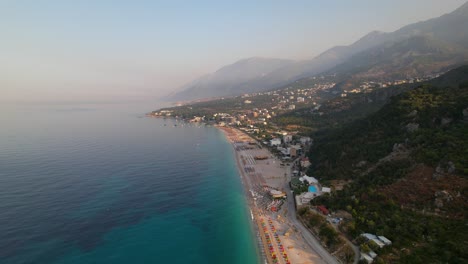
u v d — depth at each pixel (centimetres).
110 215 12688
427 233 8988
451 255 7794
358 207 11394
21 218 12056
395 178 11969
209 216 12950
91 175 17888
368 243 9212
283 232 11412
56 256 9650
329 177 15288
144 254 10000
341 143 18112
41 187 15600
